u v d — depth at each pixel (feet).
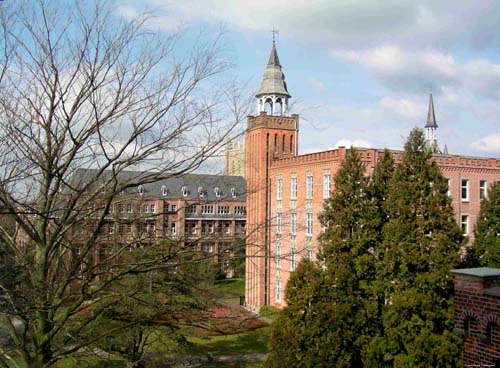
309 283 83.51
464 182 148.15
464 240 91.56
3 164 28.89
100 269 32.96
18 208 30.99
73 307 30.68
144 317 34.19
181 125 29.37
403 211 89.86
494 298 29.32
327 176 142.61
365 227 95.30
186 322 35.68
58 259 32.78
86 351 35.32
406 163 93.66
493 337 29.45
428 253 87.71
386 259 89.71
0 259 32.35
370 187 98.94
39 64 28.66
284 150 171.12
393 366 82.64
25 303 29.43
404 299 83.35
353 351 84.53
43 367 29.94
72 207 29.63
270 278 157.99
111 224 36.37
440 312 82.58
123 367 57.52
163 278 33.65
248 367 97.40
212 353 107.65
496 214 107.34
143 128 29.12
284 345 77.77
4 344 33.32
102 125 28.81
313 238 144.25
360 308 87.04
